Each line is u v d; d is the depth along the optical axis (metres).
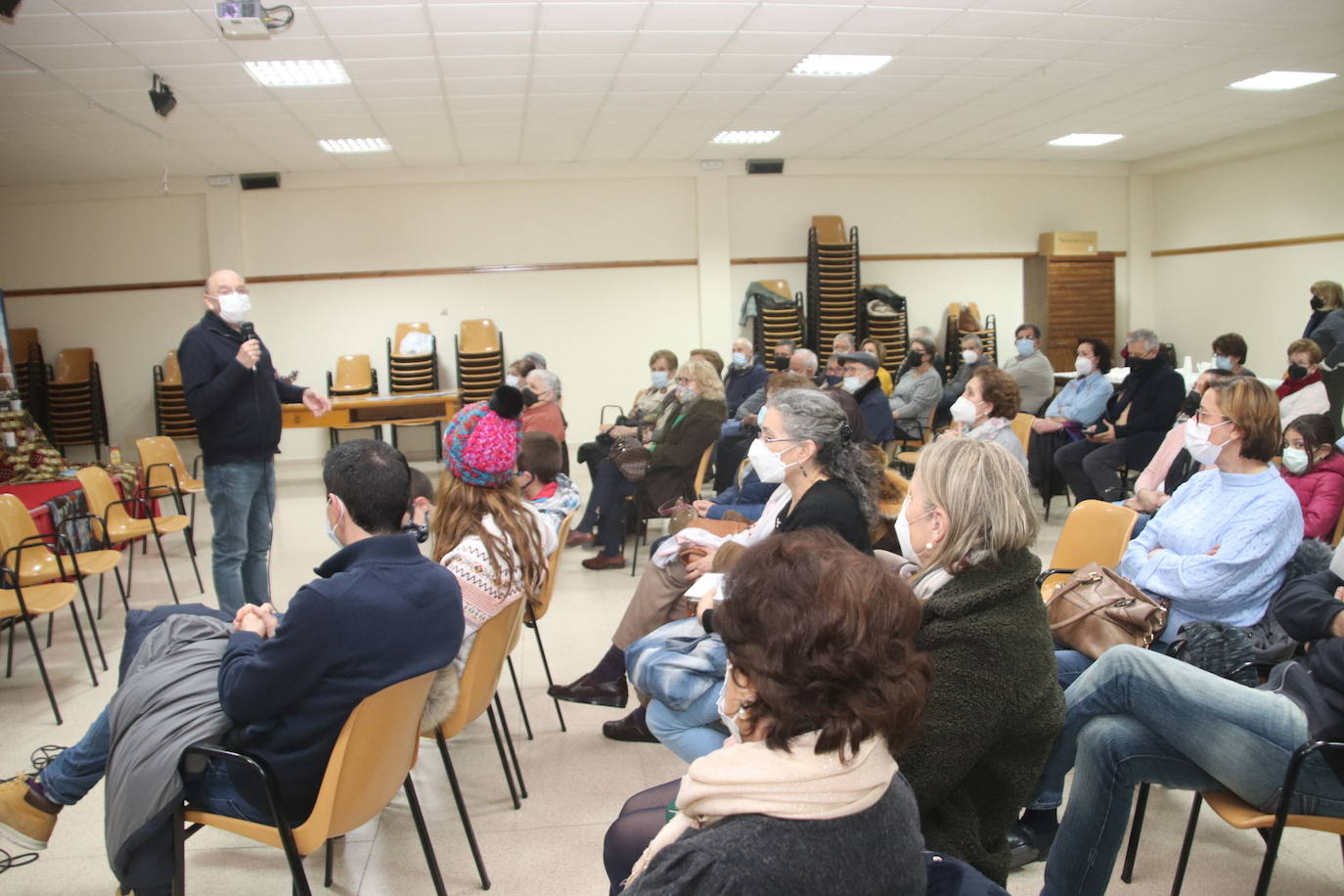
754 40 5.14
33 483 4.84
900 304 9.58
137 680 1.63
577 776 2.59
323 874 2.12
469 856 2.19
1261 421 2.17
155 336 8.90
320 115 6.39
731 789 0.80
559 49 5.14
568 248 9.30
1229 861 2.06
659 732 1.97
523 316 9.31
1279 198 8.78
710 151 8.70
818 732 0.83
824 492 2.10
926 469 1.48
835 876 0.76
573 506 3.08
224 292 3.53
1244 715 1.53
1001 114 7.34
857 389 5.23
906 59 5.65
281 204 8.86
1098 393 5.71
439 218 9.08
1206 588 2.12
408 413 7.61
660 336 9.54
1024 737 1.41
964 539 1.40
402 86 5.76
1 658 3.65
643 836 1.46
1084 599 2.09
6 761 2.73
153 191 8.66
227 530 3.64
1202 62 5.93
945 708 1.34
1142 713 1.64
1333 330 6.38
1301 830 2.20
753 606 0.86
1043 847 2.03
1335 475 2.99
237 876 2.11
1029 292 10.22
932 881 1.01
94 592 4.59
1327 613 1.64
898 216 9.83
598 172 9.13
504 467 2.19
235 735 1.60
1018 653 1.37
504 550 2.09
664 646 2.02
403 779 1.81
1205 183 9.62
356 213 8.97
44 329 8.80
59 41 4.60
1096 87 6.49
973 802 1.45
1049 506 5.82
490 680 2.17
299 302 9.01
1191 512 2.39
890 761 0.84
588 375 9.48
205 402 3.45
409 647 1.60
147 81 5.36
